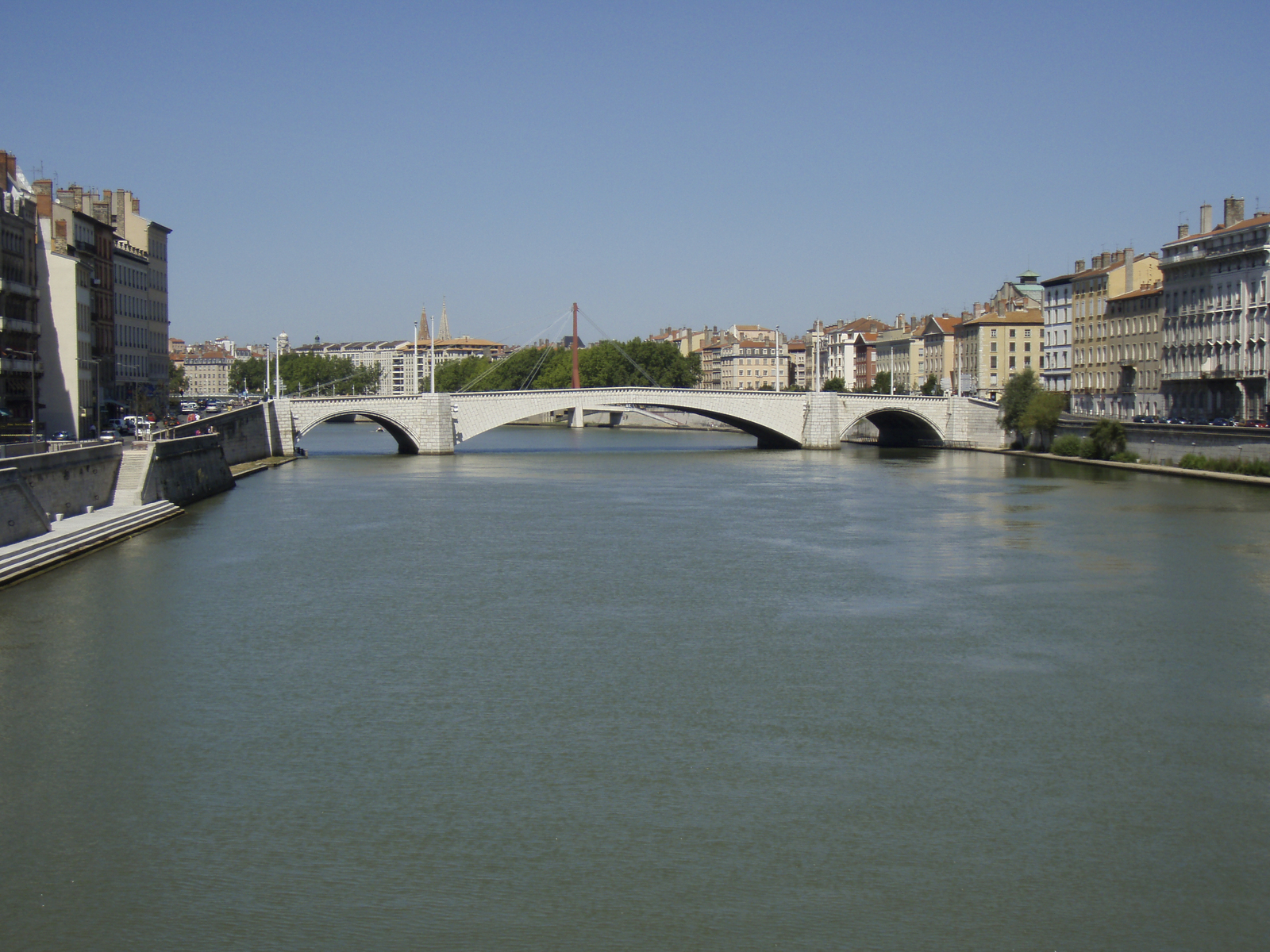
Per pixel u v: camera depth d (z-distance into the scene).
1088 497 115.81
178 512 98.62
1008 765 38.69
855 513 103.00
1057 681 48.03
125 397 162.75
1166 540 85.44
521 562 75.38
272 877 31.12
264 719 42.97
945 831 33.81
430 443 181.88
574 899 30.06
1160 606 62.31
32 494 74.69
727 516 100.69
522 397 187.00
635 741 40.75
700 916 29.33
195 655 51.38
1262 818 34.75
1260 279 160.75
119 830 33.75
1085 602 63.31
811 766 38.53
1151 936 28.59
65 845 32.88
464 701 45.19
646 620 58.66
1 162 120.44
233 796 36.06
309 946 28.05
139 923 28.97
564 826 34.03
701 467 158.75
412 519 97.56
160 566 71.88
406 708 44.28
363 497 115.62
